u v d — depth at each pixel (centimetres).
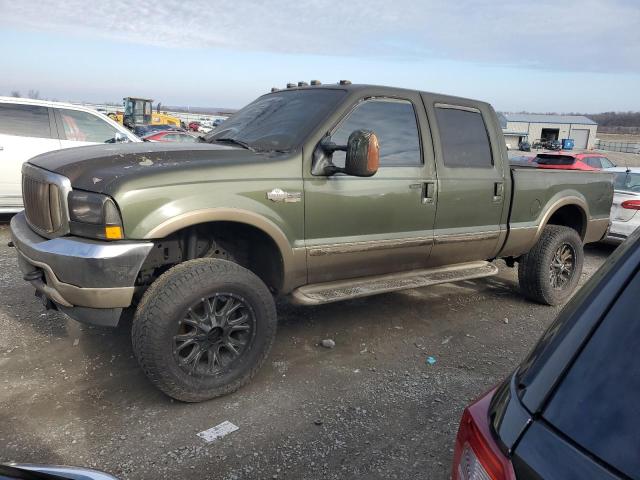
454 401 365
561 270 582
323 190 386
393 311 534
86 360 393
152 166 333
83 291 312
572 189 579
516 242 531
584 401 132
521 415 139
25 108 791
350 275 425
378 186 414
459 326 505
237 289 343
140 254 315
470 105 492
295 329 474
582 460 122
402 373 402
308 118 405
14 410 326
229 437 311
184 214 327
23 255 350
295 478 280
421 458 301
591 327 143
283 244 371
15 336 425
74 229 324
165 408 338
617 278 147
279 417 334
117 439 304
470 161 485
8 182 775
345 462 294
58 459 284
